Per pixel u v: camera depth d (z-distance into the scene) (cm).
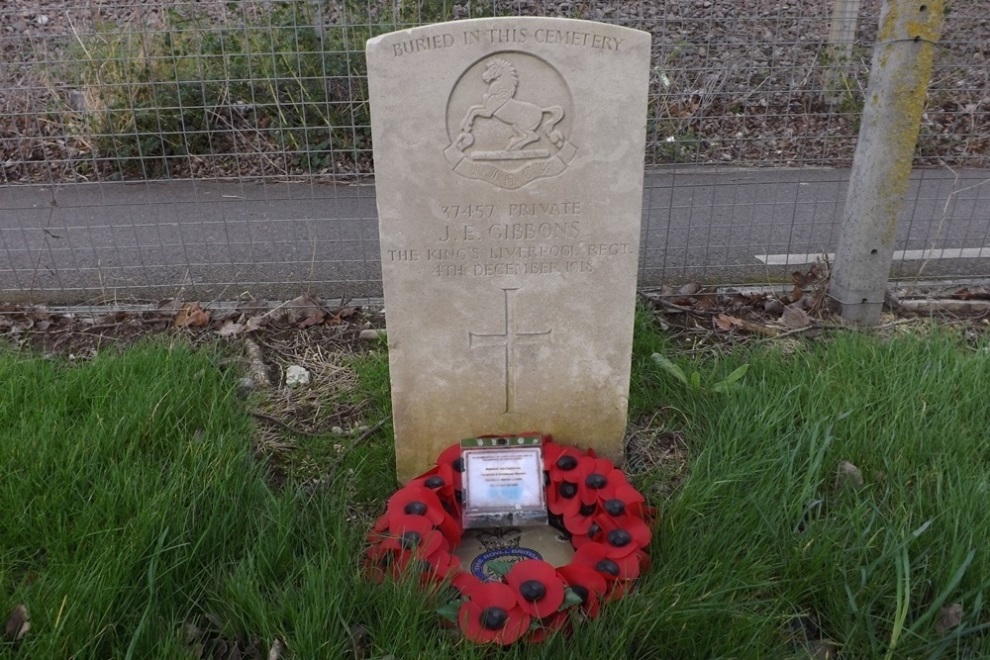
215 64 291
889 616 100
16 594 96
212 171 309
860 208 173
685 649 94
